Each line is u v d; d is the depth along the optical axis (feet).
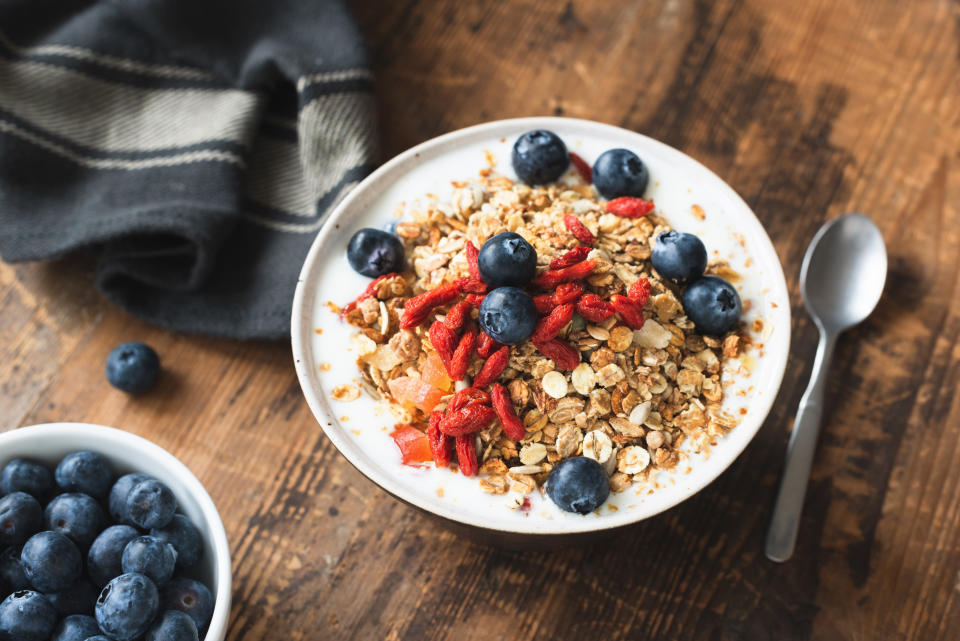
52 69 1.67
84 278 1.65
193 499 1.38
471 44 1.78
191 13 1.69
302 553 1.50
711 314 1.38
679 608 1.47
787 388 1.57
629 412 1.35
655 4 1.80
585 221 1.44
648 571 1.49
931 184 1.69
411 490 1.33
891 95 1.74
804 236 1.66
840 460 1.55
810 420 1.53
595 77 1.76
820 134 1.72
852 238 1.61
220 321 1.59
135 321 1.63
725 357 1.39
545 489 1.33
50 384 1.59
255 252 1.64
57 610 1.33
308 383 1.37
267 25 1.70
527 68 1.76
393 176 1.48
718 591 1.48
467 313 1.37
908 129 1.72
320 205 1.63
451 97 1.75
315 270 1.43
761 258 1.44
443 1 1.80
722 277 1.43
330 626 1.46
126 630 1.29
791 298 1.62
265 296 1.60
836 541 1.51
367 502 1.52
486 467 1.34
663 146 1.48
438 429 1.34
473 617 1.47
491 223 1.43
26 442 1.38
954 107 1.74
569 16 1.80
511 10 1.80
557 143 1.47
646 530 1.51
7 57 1.68
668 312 1.39
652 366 1.37
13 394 1.59
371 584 1.48
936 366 1.59
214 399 1.58
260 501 1.52
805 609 1.47
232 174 1.62
